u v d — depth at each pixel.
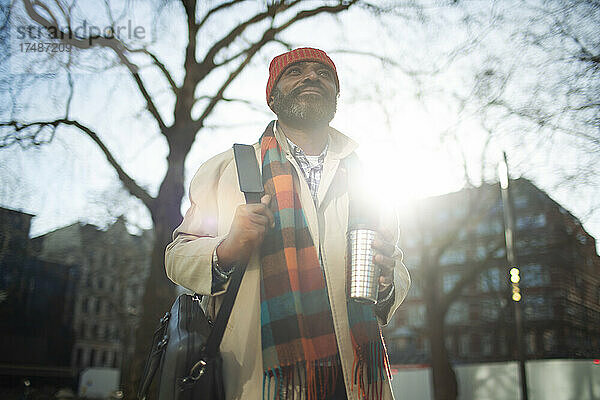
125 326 36.03
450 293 20.55
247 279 1.35
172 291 9.16
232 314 1.34
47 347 38.00
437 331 19.56
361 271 1.27
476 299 42.00
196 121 9.68
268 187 1.40
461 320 41.84
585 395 15.63
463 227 20.00
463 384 18.83
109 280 41.25
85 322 60.78
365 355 1.29
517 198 20.83
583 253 21.44
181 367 1.25
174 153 9.53
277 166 1.42
